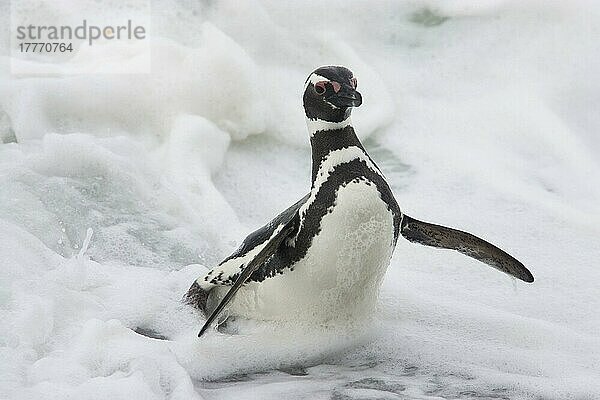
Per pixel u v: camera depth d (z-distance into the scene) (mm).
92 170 11438
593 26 16797
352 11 17469
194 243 10922
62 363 7473
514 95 15578
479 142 14641
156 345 7918
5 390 7000
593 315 10023
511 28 17141
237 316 9039
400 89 16016
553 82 15789
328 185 8117
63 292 8734
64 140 11445
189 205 11750
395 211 8297
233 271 8812
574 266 11297
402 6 17734
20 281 8656
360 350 8898
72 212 10805
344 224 8008
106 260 10383
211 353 8555
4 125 13227
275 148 14578
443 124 15125
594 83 15719
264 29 16422
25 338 7742
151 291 9391
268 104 14797
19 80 13562
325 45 16719
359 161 8188
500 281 10875
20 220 10289
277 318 8711
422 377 8375
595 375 8336
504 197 13086
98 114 13805
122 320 8969
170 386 7535
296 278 8320
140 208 11312
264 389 7965
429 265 11266
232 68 14359
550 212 12656
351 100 7953
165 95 14141
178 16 16016
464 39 17141
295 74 16047
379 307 9609
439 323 9453
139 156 12211
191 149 13438
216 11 16312
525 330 9219
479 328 9336
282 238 8227
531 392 8062
